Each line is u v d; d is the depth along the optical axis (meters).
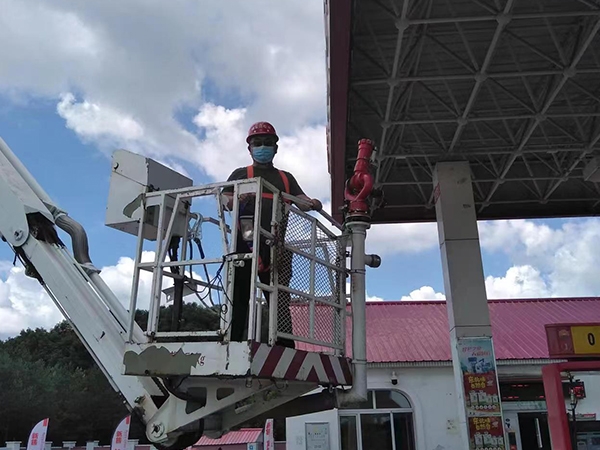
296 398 4.19
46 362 59.38
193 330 3.62
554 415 6.77
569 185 14.00
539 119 10.48
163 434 3.67
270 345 3.31
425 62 9.73
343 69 8.20
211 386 3.64
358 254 4.44
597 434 6.64
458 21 8.17
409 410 17.05
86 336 4.11
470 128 11.54
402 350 17.94
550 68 9.84
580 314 20.52
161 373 3.32
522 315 20.83
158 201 3.88
